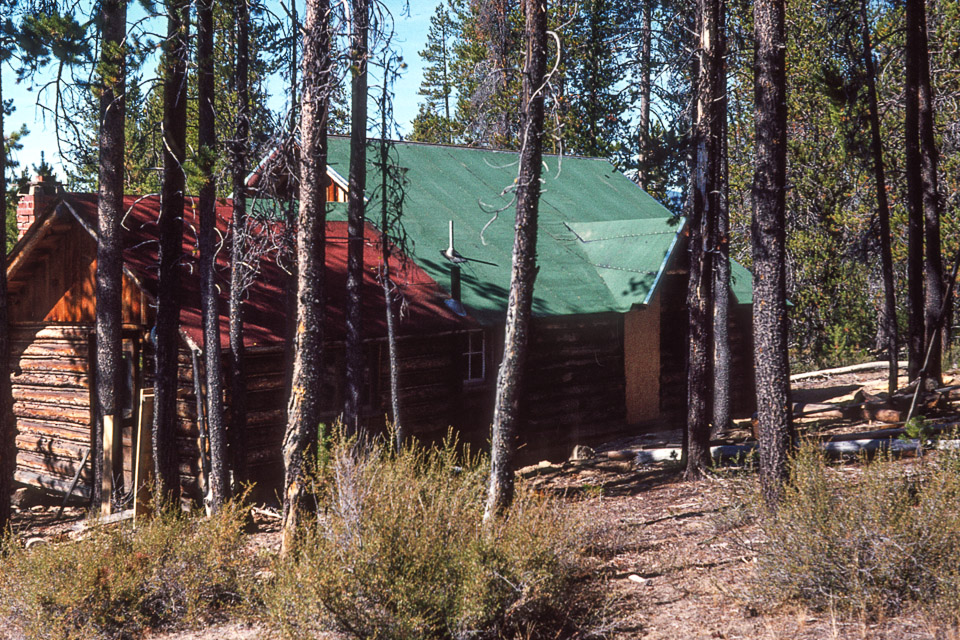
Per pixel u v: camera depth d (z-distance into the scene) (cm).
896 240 2606
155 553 875
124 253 1376
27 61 1249
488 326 1658
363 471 809
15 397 1634
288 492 941
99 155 1259
